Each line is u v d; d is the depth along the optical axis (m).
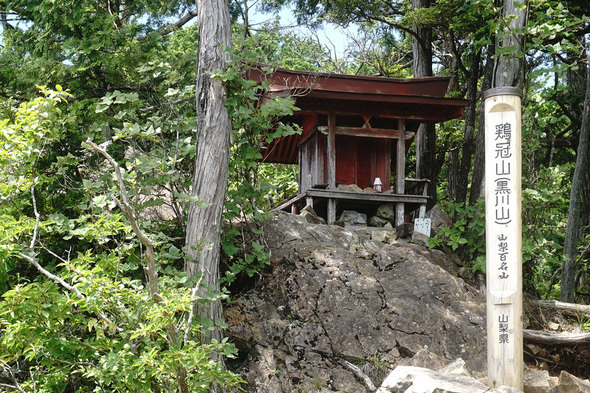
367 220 10.02
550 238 11.16
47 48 9.34
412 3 12.89
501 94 5.94
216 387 6.03
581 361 7.03
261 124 7.37
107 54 8.97
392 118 9.69
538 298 8.64
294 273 7.21
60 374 5.45
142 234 4.69
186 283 5.83
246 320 6.83
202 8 7.39
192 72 9.66
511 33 7.74
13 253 5.52
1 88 8.79
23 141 5.70
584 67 13.34
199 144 7.02
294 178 15.80
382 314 6.85
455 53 12.18
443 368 6.24
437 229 9.12
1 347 5.04
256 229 7.59
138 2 11.21
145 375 4.89
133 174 6.07
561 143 13.06
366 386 6.23
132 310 5.22
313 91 8.92
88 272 4.97
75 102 8.16
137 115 8.73
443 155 15.21
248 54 7.24
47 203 7.70
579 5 10.20
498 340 5.67
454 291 7.24
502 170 5.86
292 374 6.35
